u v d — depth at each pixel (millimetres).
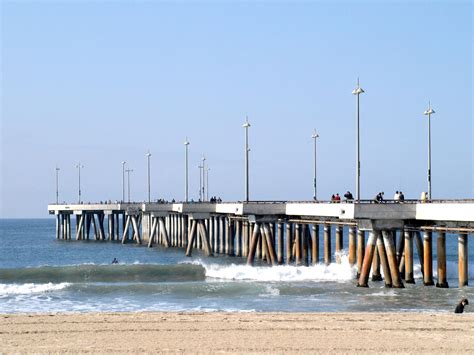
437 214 56031
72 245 153875
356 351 35625
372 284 61750
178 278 73938
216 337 39094
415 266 71375
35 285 63406
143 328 41656
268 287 61156
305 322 43094
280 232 83562
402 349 36125
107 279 74938
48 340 38781
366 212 58719
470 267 76062
